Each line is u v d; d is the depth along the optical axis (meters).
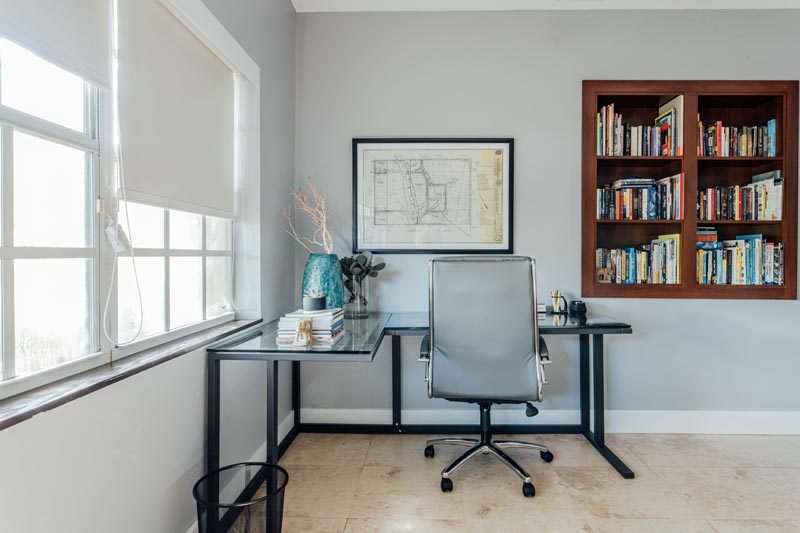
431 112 2.59
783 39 2.53
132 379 1.14
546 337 2.59
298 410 2.58
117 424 1.08
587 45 2.56
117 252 1.18
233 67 1.81
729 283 2.56
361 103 2.61
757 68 2.53
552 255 2.58
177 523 1.36
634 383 2.57
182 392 1.38
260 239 2.04
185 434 1.40
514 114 2.58
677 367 2.56
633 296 2.55
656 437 2.50
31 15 0.88
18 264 0.91
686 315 2.56
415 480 2.01
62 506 0.91
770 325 2.54
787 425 2.54
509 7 2.57
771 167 2.60
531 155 2.58
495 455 2.03
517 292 1.83
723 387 2.55
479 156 2.59
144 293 1.37
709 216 2.58
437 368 1.90
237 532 1.37
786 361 2.54
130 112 1.21
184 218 1.61
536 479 2.01
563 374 2.59
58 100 1.00
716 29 2.53
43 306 0.97
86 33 1.04
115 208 1.15
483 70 2.58
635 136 2.61
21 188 0.91
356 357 1.46
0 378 0.87
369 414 2.62
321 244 2.56
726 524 1.67
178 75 1.46
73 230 1.05
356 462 2.20
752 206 2.58
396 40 2.60
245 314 2.03
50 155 0.98
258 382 2.04
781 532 1.63
